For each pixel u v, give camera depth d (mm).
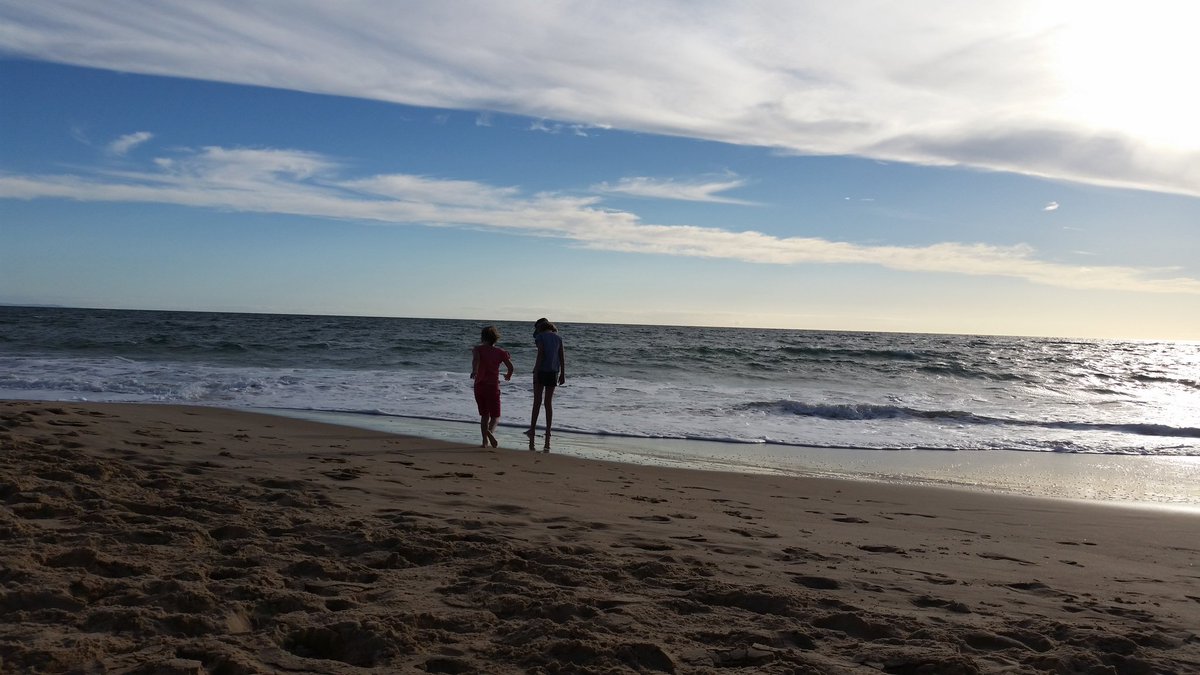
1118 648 3191
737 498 7336
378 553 4254
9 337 30922
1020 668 2939
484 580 3818
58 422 8859
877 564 4691
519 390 17312
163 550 4105
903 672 2898
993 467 10695
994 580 4438
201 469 6711
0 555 3713
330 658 2947
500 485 7105
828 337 81312
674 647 3066
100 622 2986
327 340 35906
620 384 20203
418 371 21578
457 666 2799
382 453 8758
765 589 3871
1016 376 27781
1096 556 5496
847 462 10648
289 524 4836
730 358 31453
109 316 63344
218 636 2943
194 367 20984
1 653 2611
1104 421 16031
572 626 3186
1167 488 9398
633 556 4512
